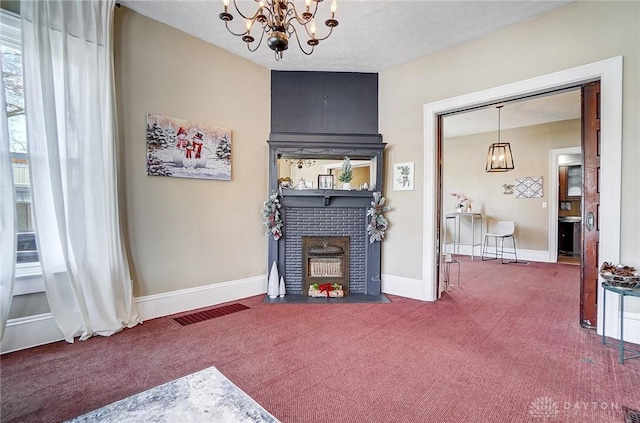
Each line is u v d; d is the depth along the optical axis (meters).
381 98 4.01
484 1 2.63
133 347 2.33
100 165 2.53
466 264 5.94
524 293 3.88
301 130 3.96
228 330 2.67
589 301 2.69
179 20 2.98
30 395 1.73
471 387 1.82
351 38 3.23
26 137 2.21
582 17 2.61
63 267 2.40
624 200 2.43
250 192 3.78
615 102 2.45
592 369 2.02
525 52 2.91
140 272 2.90
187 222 3.22
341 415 1.57
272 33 1.82
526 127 6.46
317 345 2.38
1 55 2.09
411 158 3.73
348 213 3.90
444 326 2.78
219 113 3.47
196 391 1.21
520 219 6.53
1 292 2.11
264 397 1.72
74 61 2.43
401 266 3.81
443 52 3.46
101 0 2.56
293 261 3.87
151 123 2.94
